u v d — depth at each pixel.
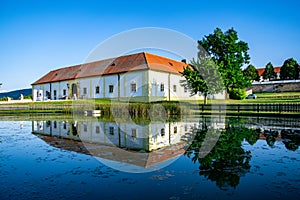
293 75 59.78
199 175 5.03
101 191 4.25
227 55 26.67
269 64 67.31
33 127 13.70
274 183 4.55
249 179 4.78
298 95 37.50
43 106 30.00
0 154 6.99
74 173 5.22
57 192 4.22
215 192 4.18
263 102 31.53
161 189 4.32
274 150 7.20
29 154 6.96
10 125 14.84
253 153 6.86
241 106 22.08
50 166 5.75
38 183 4.65
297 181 4.64
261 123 13.91
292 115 17.48
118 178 4.89
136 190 4.27
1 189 4.38
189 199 3.91
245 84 26.30
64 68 45.69
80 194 4.12
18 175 5.12
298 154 6.71
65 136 10.37
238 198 3.94
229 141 8.67
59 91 42.00
